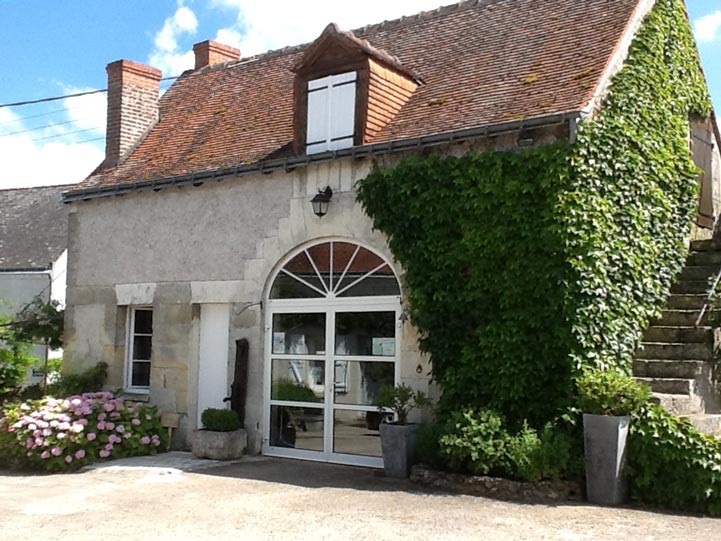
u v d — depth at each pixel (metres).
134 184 12.55
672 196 10.53
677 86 11.22
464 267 9.22
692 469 7.38
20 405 11.17
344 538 6.41
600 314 8.61
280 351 11.02
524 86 9.94
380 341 10.02
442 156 9.67
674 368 8.97
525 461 7.85
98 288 13.22
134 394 12.53
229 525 6.92
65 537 6.61
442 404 9.10
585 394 7.91
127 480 9.30
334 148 10.70
